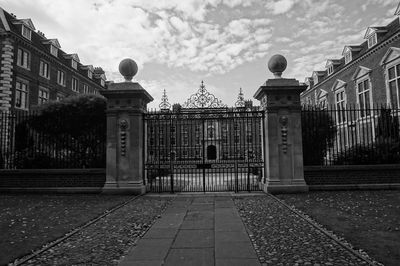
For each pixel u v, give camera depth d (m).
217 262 4.51
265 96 11.46
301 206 8.36
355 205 8.36
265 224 6.61
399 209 7.73
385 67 25.84
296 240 5.45
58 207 8.73
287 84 11.22
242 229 6.27
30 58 32.50
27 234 6.01
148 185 12.35
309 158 12.02
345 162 12.22
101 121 13.23
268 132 11.16
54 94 37.53
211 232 6.11
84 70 47.78
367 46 30.38
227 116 12.85
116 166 11.22
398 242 5.16
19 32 30.89
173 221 7.08
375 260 4.40
